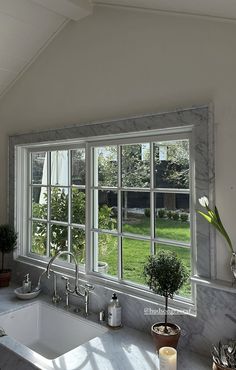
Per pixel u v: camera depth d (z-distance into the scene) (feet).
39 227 8.48
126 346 5.19
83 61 6.86
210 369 4.55
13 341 5.45
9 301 7.14
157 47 5.64
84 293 6.59
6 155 8.86
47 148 8.11
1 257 8.98
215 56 4.93
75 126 6.90
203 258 4.99
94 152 6.94
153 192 5.93
